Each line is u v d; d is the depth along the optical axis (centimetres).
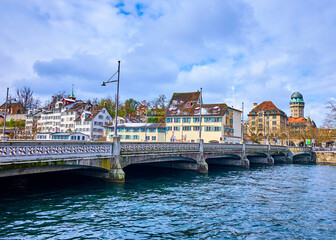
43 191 1689
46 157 1406
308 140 7531
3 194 1561
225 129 5756
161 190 1973
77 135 6131
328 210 1580
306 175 3369
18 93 9744
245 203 1692
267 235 1134
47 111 8625
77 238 982
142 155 2216
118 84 1959
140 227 1142
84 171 2102
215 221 1288
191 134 5844
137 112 9219
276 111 9475
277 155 6031
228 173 3347
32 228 1043
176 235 1074
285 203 1736
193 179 2636
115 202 1520
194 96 6388
